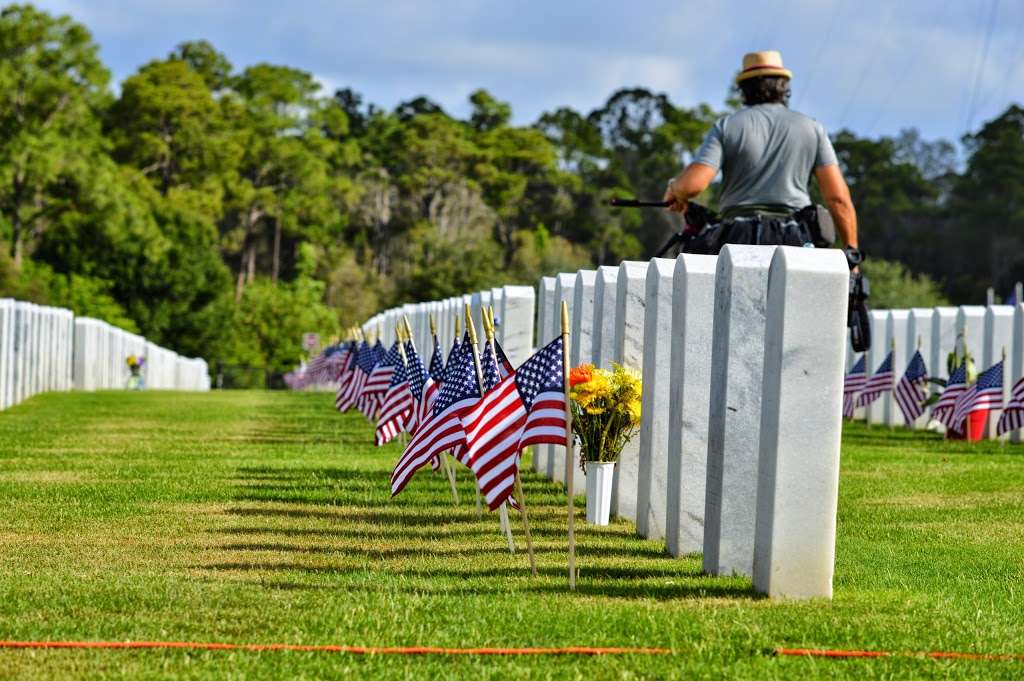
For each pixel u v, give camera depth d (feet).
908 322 117.80
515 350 75.20
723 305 43.62
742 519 43.24
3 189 393.70
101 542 49.21
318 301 465.88
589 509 55.72
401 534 51.80
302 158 550.77
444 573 43.60
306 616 36.09
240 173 556.51
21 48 406.00
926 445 95.61
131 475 69.97
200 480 67.77
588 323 63.93
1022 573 44.86
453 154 577.02
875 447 93.50
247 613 36.42
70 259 396.16
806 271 38.96
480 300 88.28
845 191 55.83
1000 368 94.48
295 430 103.55
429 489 65.10
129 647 32.91
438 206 567.18
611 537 51.96
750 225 54.70
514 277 395.34
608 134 643.45
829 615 36.96
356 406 93.20
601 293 60.44
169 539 49.96
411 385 62.28
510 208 574.97
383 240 563.48
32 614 36.11
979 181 510.99
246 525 53.42
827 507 39.45
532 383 42.78
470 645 33.50
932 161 640.99
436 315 113.09
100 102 426.10
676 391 47.85
